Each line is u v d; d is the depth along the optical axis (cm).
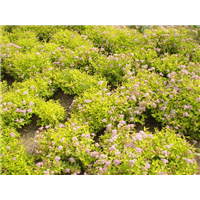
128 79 570
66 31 814
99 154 420
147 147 425
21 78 652
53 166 407
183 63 642
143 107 495
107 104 497
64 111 566
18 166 416
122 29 805
